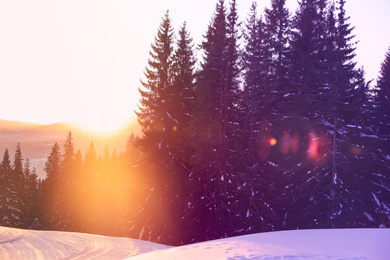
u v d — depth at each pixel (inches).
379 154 1229.7
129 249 650.8
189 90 1352.1
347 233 420.5
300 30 1330.0
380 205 1102.4
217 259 328.8
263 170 1206.3
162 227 1229.7
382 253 296.5
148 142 1317.7
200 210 1172.5
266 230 1145.4
